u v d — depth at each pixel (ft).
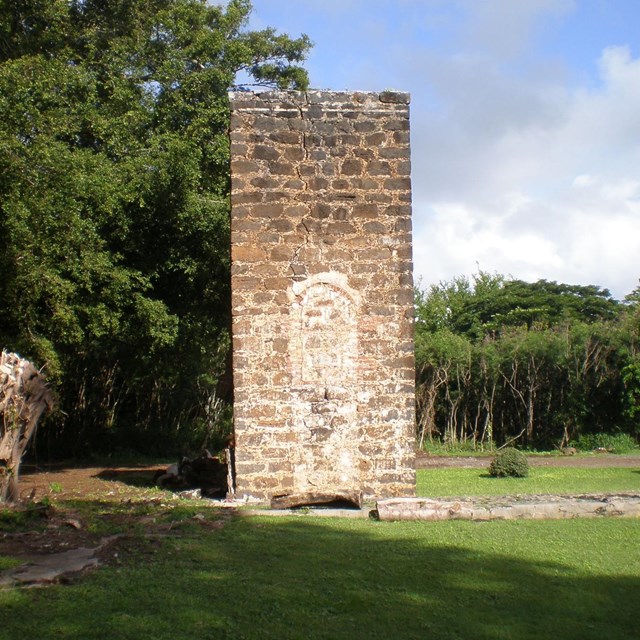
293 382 36.96
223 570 22.59
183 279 64.08
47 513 28.84
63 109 53.88
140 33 68.03
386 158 38.27
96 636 16.96
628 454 82.58
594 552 25.27
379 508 31.42
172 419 93.04
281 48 82.33
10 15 59.00
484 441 92.43
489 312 139.95
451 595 20.70
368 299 37.55
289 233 37.55
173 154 57.62
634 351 91.25
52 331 54.54
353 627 18.19
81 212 54.03
